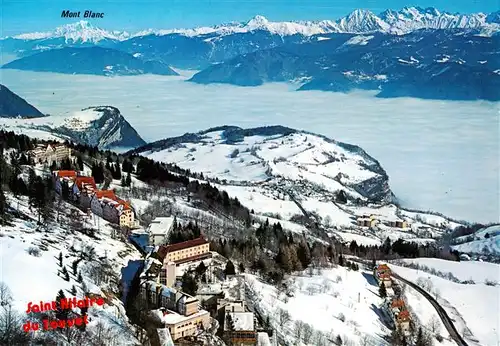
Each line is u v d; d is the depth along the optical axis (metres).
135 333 192.62
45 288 190.00
